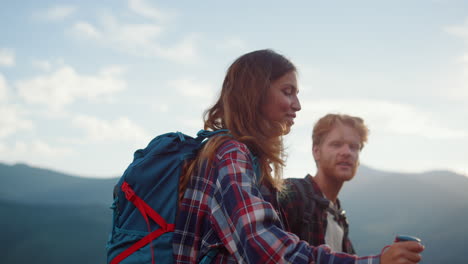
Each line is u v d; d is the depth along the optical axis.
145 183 1.47
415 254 1.10
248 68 1.72
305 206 2.76
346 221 3.03
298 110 1.76
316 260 1.19
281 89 1.72
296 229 2.74
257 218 1.27
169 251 1.42
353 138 3.08
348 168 3.03
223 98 1.72
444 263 134.25
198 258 1.42
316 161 3.15
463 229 166.25
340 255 1.18
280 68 1.73
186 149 1.54
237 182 1.36
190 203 1.45
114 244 1.48
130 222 1.47
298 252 1.20
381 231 172.50
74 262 100.00
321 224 2.80
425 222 182.62
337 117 3.12
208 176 1.46
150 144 1.61
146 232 1.44
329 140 3.08
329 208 2.86
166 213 1.45
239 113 1.67
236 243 1.29
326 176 3.07
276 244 1.22
